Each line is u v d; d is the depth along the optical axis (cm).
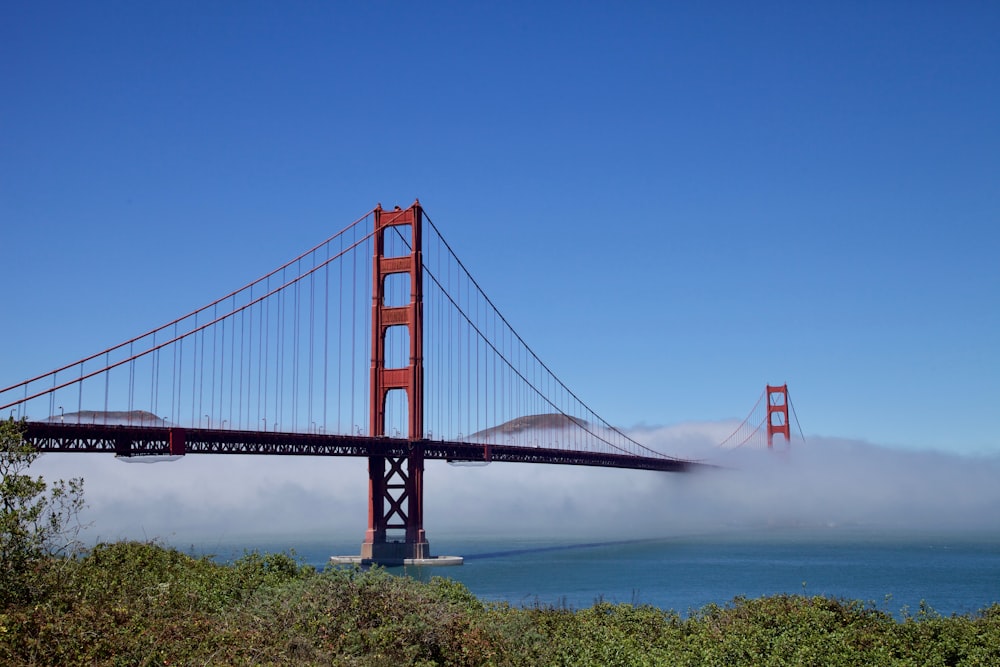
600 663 2809
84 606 2480
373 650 2570
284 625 2647
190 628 2459
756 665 2703
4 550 2584
